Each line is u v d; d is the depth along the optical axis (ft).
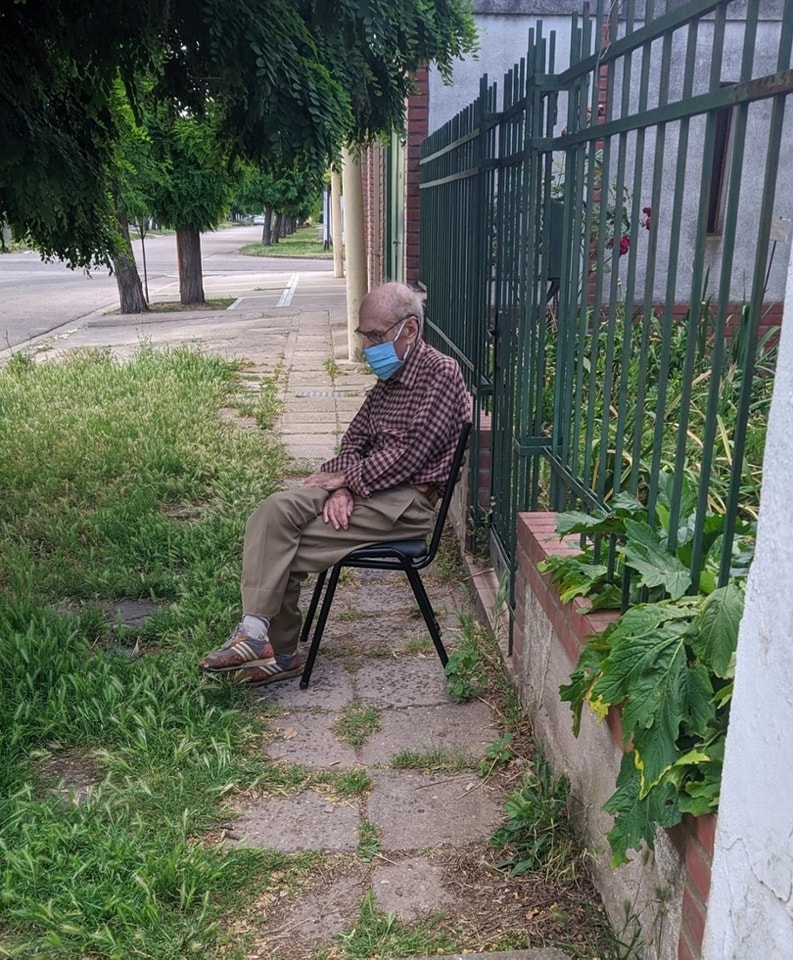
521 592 10.44
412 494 10.75
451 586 14.26
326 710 10.75
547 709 9.28
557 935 7.28
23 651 10.92
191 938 7.27
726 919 4.79
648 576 6.41
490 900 7.70
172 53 13.41
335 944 7.27
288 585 10.87
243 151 15.23
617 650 5.91
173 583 13.82
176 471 19.22
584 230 8.64
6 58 12.72
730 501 5.50
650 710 5.66
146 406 24.18
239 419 24.49
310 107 12.48
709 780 5.43
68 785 9.23
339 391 28.40
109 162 15.97
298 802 9.05
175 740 9.81
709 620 5.56
